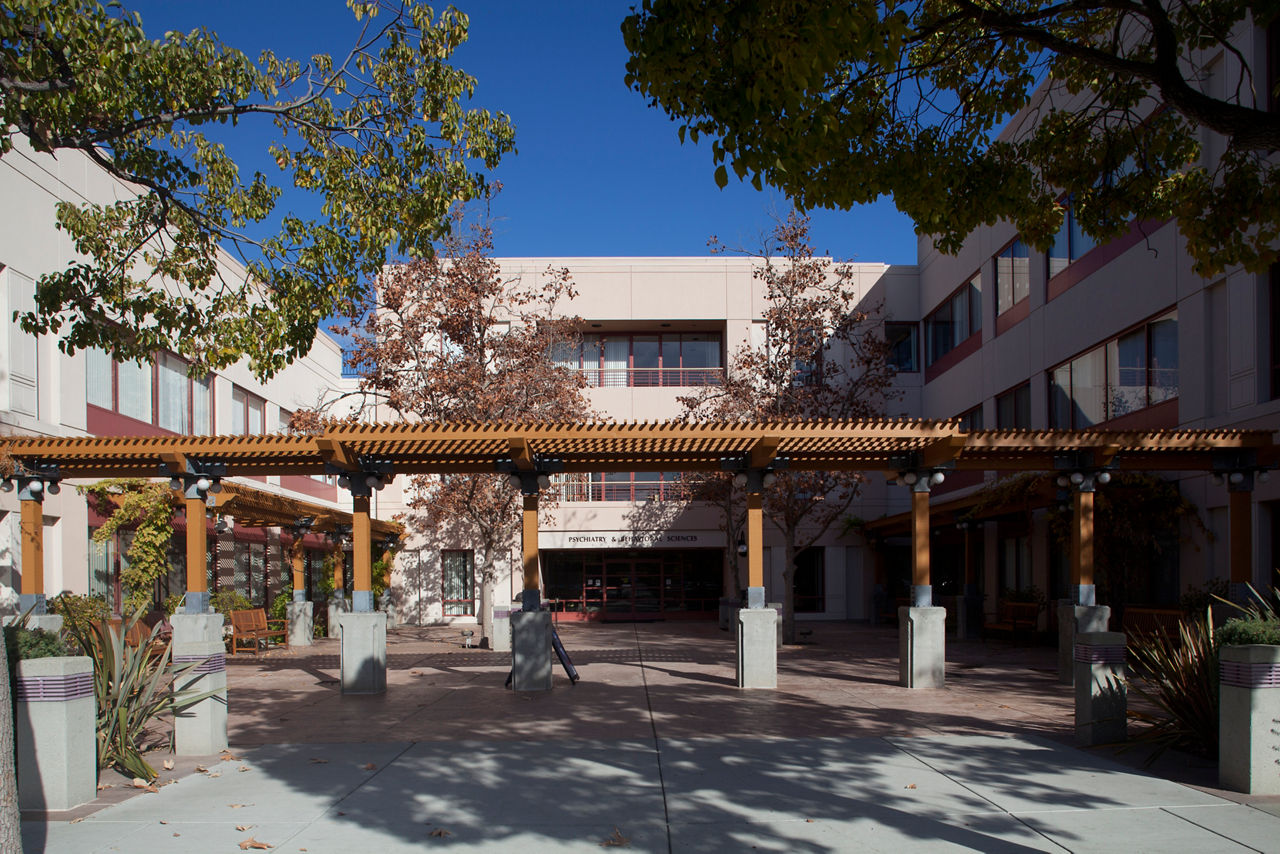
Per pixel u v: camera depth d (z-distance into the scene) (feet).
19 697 22.62
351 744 30.76
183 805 23.08
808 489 71.77
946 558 99.19
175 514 65.51
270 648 72.18
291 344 35.32
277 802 23.24
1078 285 64.44
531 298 77.36
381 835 20.42
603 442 41.52
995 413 79.36
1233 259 33.47
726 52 22.72
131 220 39.65
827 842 19.57
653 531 98.89
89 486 56.08
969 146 34.73
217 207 36.04
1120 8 27.81
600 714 36.27
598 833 20.40
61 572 53.31
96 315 34.68
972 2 32.12
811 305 72.79
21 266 49.93
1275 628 24.73
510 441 40.50
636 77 24.36
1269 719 22.97
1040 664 54.49
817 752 28.37
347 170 33.50
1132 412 57.77
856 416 72.18
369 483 44.52
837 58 21.80
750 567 45.01
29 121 29.66
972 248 84.64
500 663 57.88
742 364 74.64
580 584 104.47
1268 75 44.91
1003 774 25.32
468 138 33.09
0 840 14.38
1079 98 59.72
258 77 32.17
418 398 67.36
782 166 23.31
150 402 65.77
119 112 30.14
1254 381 45.68
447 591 101.50
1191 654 27.35
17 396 49.19
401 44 31.99
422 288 68.95
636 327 102.99
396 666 56.39
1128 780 24.56
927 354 98.78
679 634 82.79
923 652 43.42
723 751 28.66
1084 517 44.57
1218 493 49.44
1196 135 48.19
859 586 101.09
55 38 27.61
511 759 27.91
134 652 28.60
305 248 34.45
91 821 21.72
